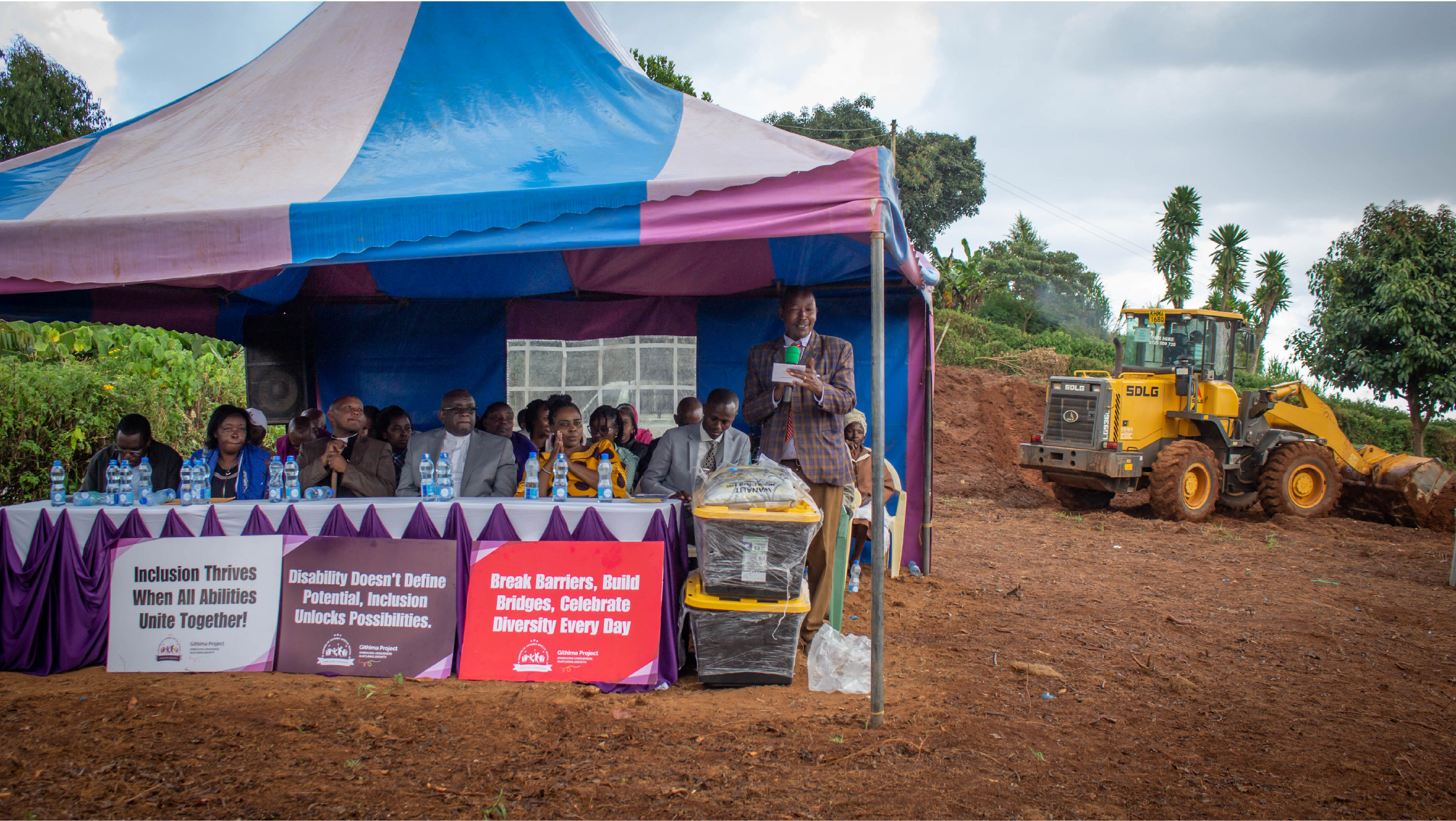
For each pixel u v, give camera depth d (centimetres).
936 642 541
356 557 459
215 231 379
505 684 438
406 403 770
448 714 391
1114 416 1227
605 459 523
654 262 676
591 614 448
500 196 371
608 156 410
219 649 455
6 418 765
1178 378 1249
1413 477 1248
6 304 638
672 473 525
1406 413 2852
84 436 823
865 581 713
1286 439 1284
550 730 375
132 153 463
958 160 4275
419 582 455
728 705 412
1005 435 1898
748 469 450
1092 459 1202
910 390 743
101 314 683
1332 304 2092
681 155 406
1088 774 346
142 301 702
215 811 296
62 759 338
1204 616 652
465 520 461
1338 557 962
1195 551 977
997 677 471
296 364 757
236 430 532
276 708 396
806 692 436
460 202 371
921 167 4125
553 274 713
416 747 354
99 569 462
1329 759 373
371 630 453
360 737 363
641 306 760
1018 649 533
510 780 324
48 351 934
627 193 368
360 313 771
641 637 445
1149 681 479
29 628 454
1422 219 1997
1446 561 946
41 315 657
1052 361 2458
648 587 449
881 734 376
